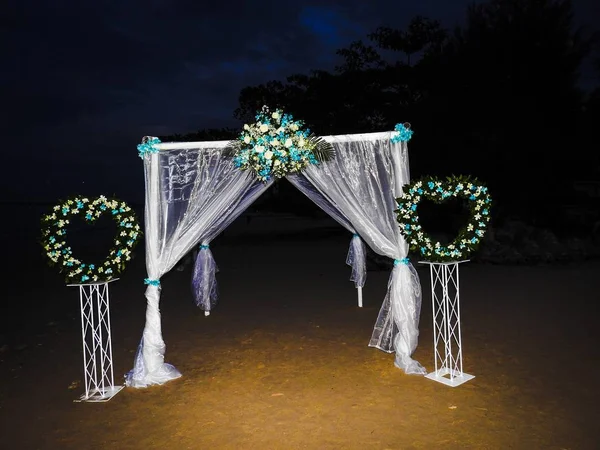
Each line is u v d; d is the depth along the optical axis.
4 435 4.74
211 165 6.00
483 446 4.13
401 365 5.97
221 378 5.99
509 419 4.59
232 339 7.61
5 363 6.94
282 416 4.88
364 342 7.17
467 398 5.09
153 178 5.90
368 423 4.64
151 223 5.92
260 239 23.91
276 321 8.61
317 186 6.08
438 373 5.77
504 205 18.12
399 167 5.93
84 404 5.41
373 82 22.23
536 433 4.30
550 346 6.56
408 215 5.48
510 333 7.21
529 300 9.12
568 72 17.06
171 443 4.45
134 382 5.84
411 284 6.04
